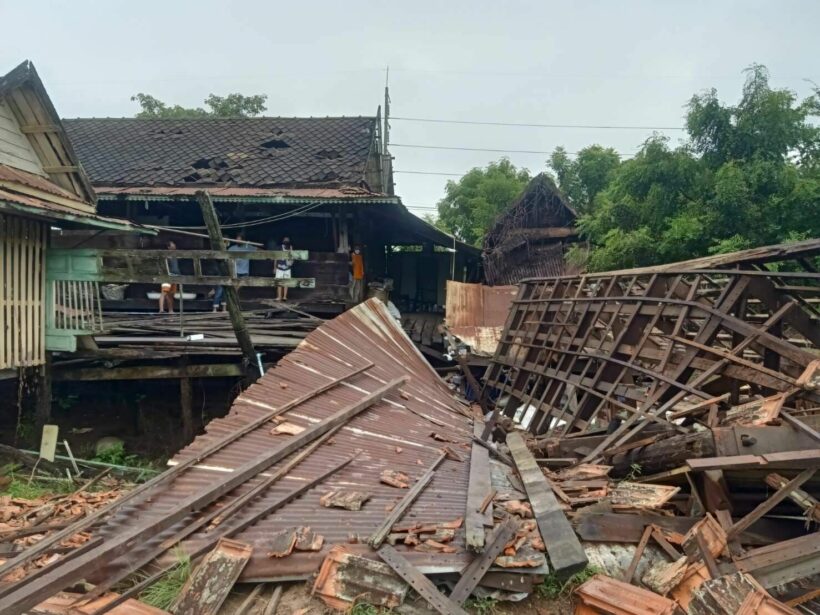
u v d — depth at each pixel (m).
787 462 3.46
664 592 3.24
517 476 4.88
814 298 6.31
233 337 9.74
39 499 6.07
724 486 3.96
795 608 3.29
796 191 11.57
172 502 4.00
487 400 10.18
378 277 16.55
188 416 8.86
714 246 12.13
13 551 3.98
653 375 5.75
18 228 7.57
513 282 20.30
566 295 8.56
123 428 9.80
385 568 3.12
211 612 2.89
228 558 3.19
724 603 2.85
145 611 2.83
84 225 8.70
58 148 8.84
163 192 12.98
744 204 12.01
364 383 6.75
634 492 4.26
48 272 8.05
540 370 8.24
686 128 13.57
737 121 12.94
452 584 3.18
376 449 5.13
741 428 4.00
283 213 13.53
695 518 3.86
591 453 5.37
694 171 13.12
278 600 3.03
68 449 7.91
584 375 7.19
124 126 18.08
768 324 4.96
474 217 29.06
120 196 12.64
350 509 3.85
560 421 8.05
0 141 8.20
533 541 3.46
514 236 20.73
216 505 3.88
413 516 3.76
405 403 6.56
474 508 3.80
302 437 4.92
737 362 4.91
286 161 15.30
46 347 8.12
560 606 3.21
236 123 18.05
